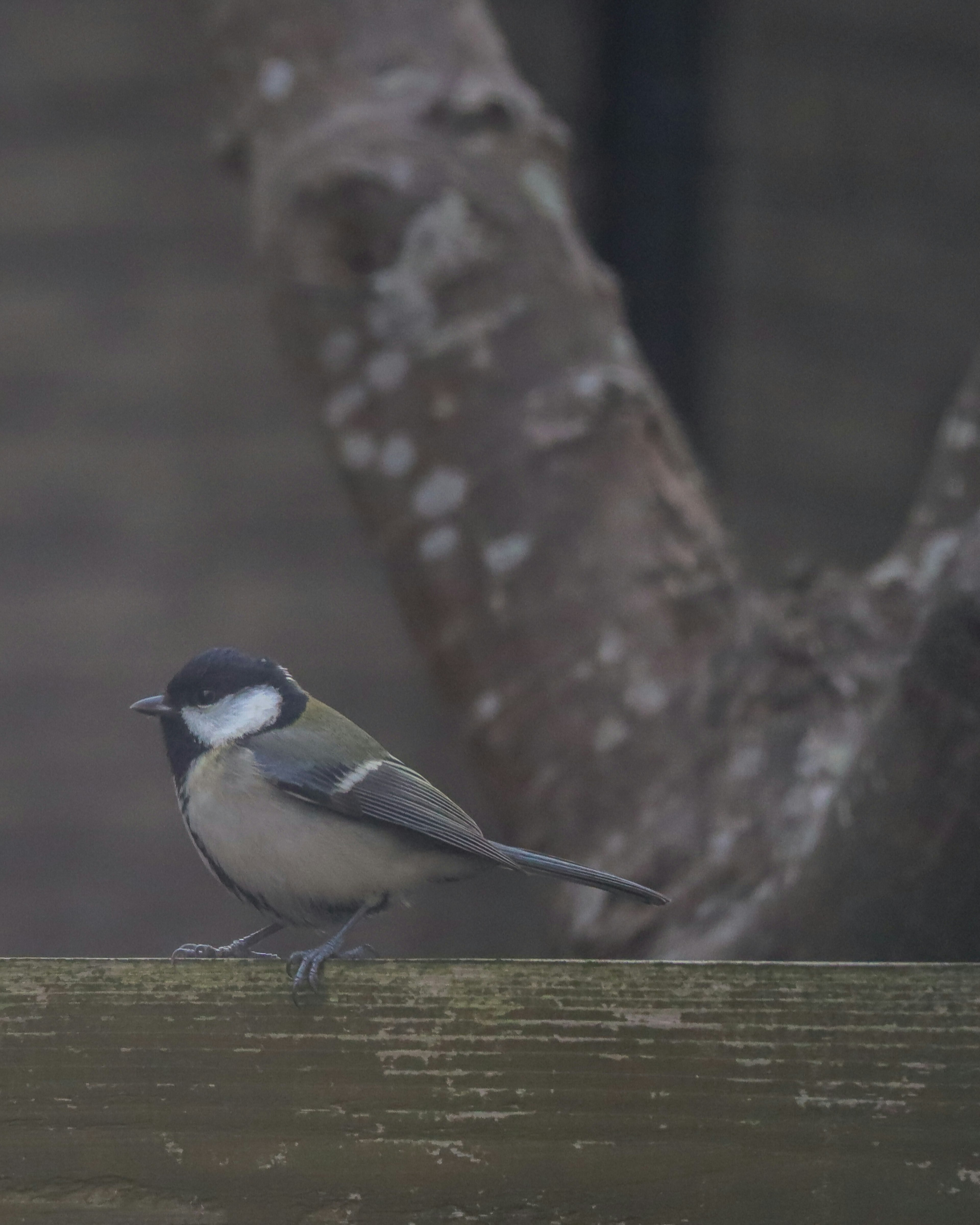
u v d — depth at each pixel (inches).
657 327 528.7
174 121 559.5
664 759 260.1
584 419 281.9
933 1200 156.4
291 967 165.3
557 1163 159.0
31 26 560.1
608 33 536.1
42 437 559.5
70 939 535.8
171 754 255.6
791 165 570.3
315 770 242.2
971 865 178.7
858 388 576.7
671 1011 161.9
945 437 294.0
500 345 285.7
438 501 280.8
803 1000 161.3
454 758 553.9
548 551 275.0
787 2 570.3
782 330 567.8
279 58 311.6
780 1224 156.8
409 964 164.6
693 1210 157.8
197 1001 164.4
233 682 254.7
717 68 556.4
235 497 561.0
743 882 240.8
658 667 265.6
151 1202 159.6
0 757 544.1
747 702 257.3
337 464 292.4
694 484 292.7
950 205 593.3
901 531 573.6
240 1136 160.9
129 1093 161.9
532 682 271.4
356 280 290.0
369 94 304.0
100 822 544.1
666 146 531.8
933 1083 158.7
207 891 540.1
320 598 558.3
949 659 169.9
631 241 531.2
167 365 561.0
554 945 272.8
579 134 544.4
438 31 313.0
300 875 242.4
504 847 240.8
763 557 554.9
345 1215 159.0
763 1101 159.3
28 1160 160.4
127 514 558.9
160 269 560.1
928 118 589.6
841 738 249.3
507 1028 162.6
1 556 553.9
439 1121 160.6
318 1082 161.9
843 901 191.8
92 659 552.1
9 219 561.3
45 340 560.1
